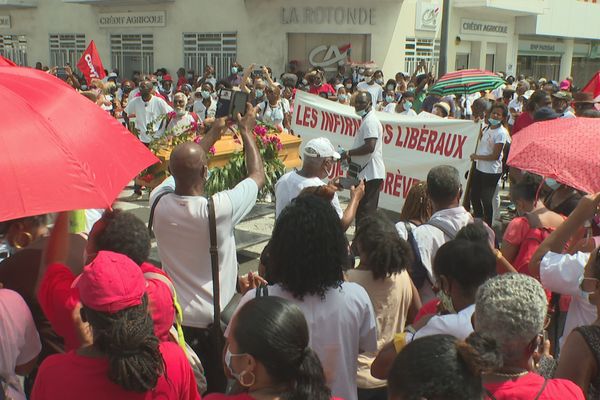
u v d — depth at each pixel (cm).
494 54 2539
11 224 266
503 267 351
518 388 198
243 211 327
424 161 790
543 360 253
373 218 319
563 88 1554
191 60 2262
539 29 2522
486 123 849
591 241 341
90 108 251
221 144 668
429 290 379
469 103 1320
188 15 2236
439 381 161
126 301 203
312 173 468
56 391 202
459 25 2261
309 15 2028
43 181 209
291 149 864
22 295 268
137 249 268
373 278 309
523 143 349
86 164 223
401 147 805
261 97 1244
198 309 319
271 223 790
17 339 233
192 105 1475
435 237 376
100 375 202
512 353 202
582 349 228
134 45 2386
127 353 194
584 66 3170
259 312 183
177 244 318
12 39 2712
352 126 850
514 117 1097
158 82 1905
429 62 2161
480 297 210
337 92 1505
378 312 311
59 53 2584
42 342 273
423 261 372
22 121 218
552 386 200
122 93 1622
